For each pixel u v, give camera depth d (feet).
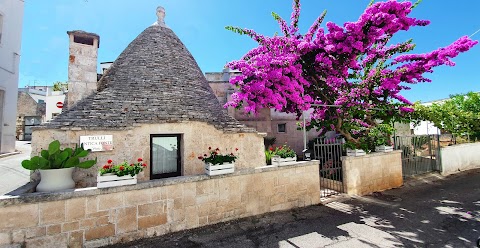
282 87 24.26
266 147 50.55
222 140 23.54
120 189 14.44
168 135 21.71
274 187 20.75
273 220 18.70
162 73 25.79
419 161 35.37
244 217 19.01
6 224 11.81
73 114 18.65
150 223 15.38
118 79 24.03
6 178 22.54
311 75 28.43
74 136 17.62
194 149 21.91
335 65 26.04
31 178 16.39
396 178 29.76
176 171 21.74
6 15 39.29
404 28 22.29
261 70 23.56
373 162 27.86
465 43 24.48
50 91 91.91
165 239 15.20
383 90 31.32
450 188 28.68
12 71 41.14
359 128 31.96
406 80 29.25
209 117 23.53
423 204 22.74
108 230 14.12
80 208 13.47
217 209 17.90
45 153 13.75
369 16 21.35
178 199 16.42
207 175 17.71
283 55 25.50
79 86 21.40
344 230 16.88
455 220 18.58
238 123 25.89
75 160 14.47
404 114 32.99
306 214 20.15
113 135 18.75
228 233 16.28
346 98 29.12
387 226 17.60
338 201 23.68
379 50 29.40
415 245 14.65
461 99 58.08
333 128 31.76
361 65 31.04
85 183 17.49
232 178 18.70
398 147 33.22
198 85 27.84
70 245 13.12
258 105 24.49
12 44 41.06
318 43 24.39
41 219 12.53
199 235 15.88
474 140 47.32
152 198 15.52
